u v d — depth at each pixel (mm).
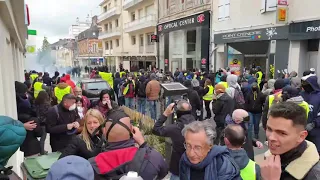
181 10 23219
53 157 3123
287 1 13305
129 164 2018
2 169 1854
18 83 4781
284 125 1584
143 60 32812
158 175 2172
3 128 1800
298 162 1587
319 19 11820
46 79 14305
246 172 2379
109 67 45594
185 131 2275
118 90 13094
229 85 7324
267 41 14781
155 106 9484
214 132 2256
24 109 4594
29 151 4426
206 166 2195
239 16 16422
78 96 5984
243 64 16609
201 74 14125
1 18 3789
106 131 2160
